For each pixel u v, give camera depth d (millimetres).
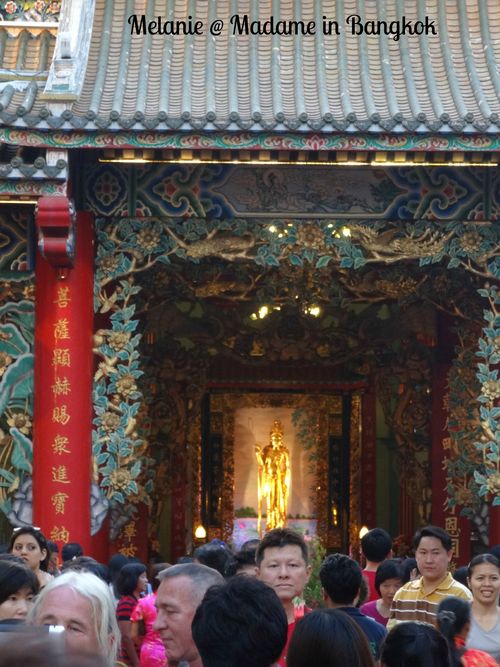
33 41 26984
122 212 25078
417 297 30984
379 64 26266
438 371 34062
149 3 27859
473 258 25438
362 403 39344
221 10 27859
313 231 25344
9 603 9867
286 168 25328
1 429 24812
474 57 26469
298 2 28094
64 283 24641
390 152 23734
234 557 12562
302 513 39906
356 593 11375
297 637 7375
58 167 23000
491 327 25484
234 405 39688
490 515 29641
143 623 13531
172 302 34312
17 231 25031
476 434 30312
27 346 25031
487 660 8859
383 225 25453
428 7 27891
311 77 25828
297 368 38688
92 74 25438
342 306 33094
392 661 7727
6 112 22828
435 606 13438
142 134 23250
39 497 24406
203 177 25219
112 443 24562
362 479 39438
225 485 39594
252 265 30781
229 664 7039
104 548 27734
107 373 24734
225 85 25453
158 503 35750
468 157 23984
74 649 5355
